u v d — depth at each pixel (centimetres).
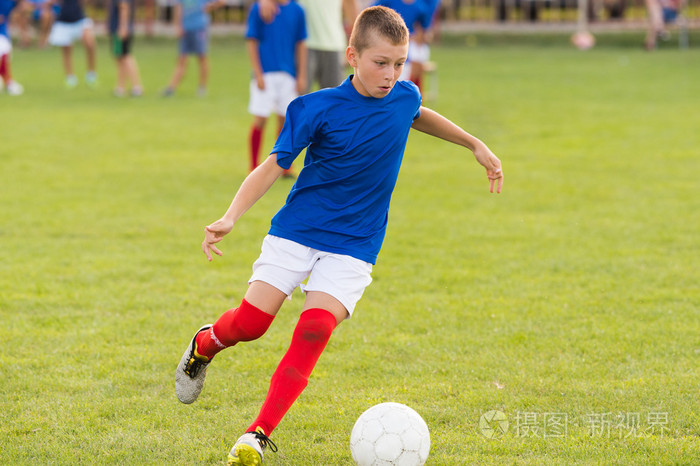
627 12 4306
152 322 741
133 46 3744
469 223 1100
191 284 852
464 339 699
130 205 1189
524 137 1730
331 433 529
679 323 732
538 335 707
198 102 2245
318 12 1395
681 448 500
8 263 911
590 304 787
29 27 4100
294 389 469
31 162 1476
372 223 507
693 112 1986
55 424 541
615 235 1035
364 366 644
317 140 494
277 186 1326
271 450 496
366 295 820
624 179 1346
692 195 1234
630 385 597
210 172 1420
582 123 1870
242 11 4309
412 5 1906
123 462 490
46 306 778
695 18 4116
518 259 941
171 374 627
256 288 492
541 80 2631
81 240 1011
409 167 1471
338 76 1432
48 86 2530
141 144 1667
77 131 1797
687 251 962
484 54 3462
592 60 3186
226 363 650
